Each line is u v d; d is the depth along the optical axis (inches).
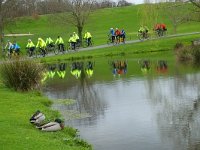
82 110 964.0
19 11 3004.4
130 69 1758.1
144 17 2490.2
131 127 798.5
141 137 727.7
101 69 1838.1
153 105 995.3
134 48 2559.1
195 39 2527.1
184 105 983.0
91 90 1267.2
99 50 2561.5
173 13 2731.3
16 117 772.0
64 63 2233.0
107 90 1249.4
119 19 4589.1
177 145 681.6
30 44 2373.3
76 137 706.8
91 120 860.0
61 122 719.7
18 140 603.8
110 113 925.8
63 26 3919.8
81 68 1942.7
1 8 2333.9
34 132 661.3
